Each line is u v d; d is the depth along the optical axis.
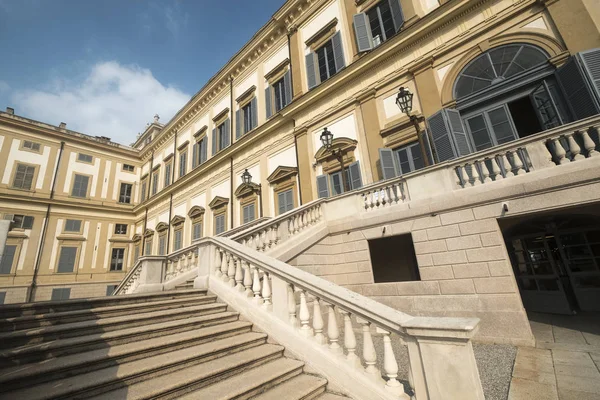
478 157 6.85
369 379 3.29
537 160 6.16
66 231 23.69
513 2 8.72
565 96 7.27
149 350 3.61
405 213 7.71
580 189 5.69
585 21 7.45
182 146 23.19
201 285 6.16
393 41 10.80
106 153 27.58
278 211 14.20
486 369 4.78
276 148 15.09
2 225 3.56
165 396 2.96
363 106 11.55
